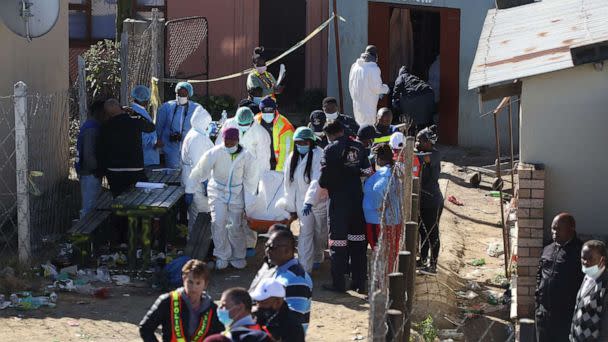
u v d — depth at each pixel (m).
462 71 53.75
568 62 23.91
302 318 17.67
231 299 14.94
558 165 24.78
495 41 29.20
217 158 29.50
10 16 32.66
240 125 32.69
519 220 24.72
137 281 28.70
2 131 33.66
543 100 24.67
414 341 23.92
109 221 32.22
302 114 56.81
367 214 27.34
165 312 16.83
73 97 48.69
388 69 53.09
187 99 37.50
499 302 28.30
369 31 52.59
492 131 53.66
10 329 24.03
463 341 25.08
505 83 26.55
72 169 41.41
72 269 28.97
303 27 58.78
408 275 21.77
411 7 53.19
